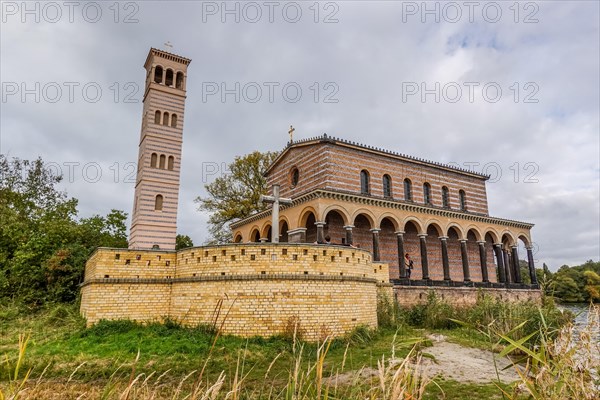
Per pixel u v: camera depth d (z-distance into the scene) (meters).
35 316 23.45
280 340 17.41
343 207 32.56
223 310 18.50
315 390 4.26
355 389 4.69
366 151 37.44
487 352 17.17
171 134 36.97
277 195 22.86
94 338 17.03
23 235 29.56
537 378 4.46
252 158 50.25
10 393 4.12
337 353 16.59
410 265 36.03
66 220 35.38
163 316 20.00
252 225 40.75
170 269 20.75
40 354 15.03
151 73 37.84
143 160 35.56
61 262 27.00
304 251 19.45
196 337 17.12
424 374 4.61
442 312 26.67
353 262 20.94
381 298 25.94
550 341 4.82
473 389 12.02
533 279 44.62
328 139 35.25
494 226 42.75
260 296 18.42
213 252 19.52
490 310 23.77
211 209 49.19
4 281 25.67
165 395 10.38
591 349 4.61
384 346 17.88
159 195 35.41
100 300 18.86
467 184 45.12
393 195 38.56
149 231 34.09
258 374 12.84
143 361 14.07
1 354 15.20
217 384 4.31
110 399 5.71
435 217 38.00
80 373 12.61
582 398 4.30
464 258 39.28
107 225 40.94
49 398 9.97
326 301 19.25
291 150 39.47
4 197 37.53
